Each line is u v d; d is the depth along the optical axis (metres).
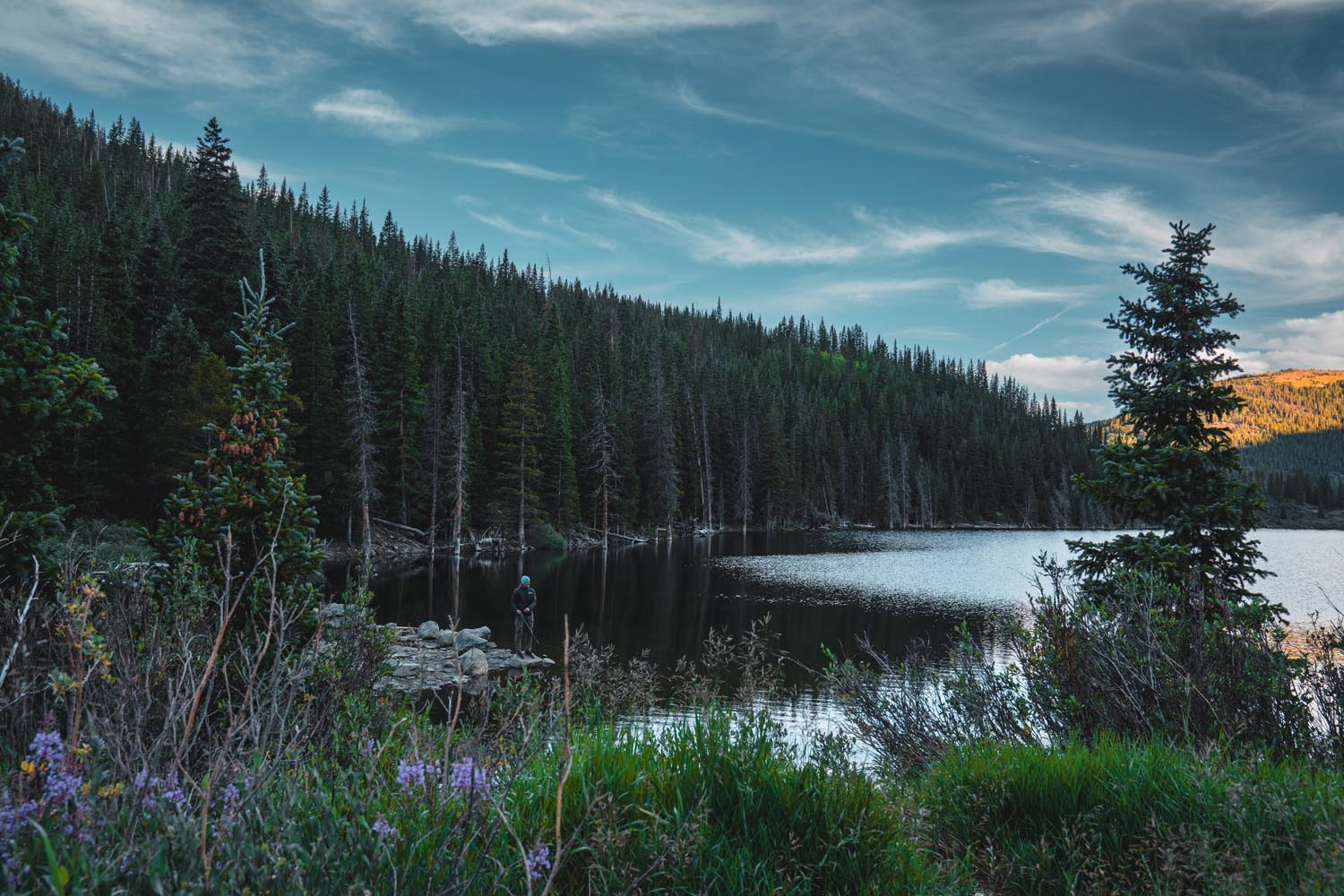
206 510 5.69
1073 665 5.91
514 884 2.24
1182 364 11.16
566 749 2.01
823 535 93.50
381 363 55.19
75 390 6.00
